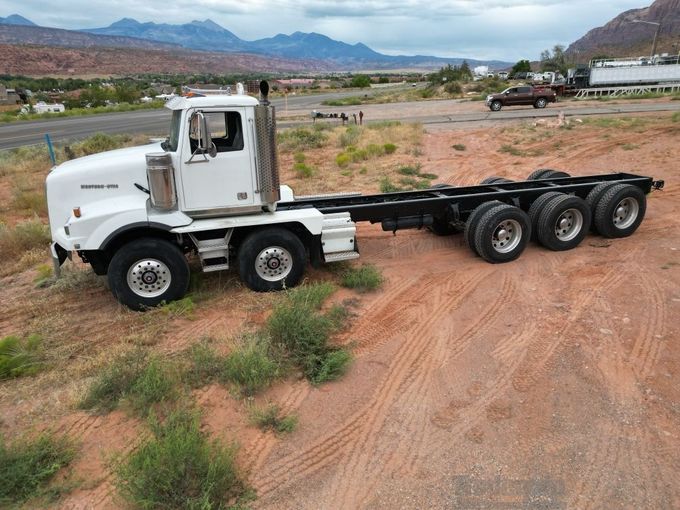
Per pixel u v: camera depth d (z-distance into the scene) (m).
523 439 4.41
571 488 3.90
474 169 16.52
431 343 6.00
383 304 7.06
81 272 8.46
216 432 4.57
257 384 5.11
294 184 14.98
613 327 6.11
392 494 3.91
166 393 5.02
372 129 25.78
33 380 5.53
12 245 9.94
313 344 5.80
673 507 3.71
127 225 6.59
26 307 7.44
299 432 4.58
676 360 5.39
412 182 14.59
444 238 9.88
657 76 48.84
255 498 3.88
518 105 39.84
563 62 97.75
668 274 7.58
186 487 3.83
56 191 6.83
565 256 8.62
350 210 8.12
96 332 6.54
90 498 3.92
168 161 6.54
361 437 4.51
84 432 4.64
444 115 36.84
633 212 9.28
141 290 6.94
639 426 4.50
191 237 6.94
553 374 5.28
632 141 19.56
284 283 7.21
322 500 3.87
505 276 7.87
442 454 4.29
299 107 52.38
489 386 5.14
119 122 39.22
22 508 3.83
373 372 5.46
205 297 7.30
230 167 6.85
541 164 16.86
